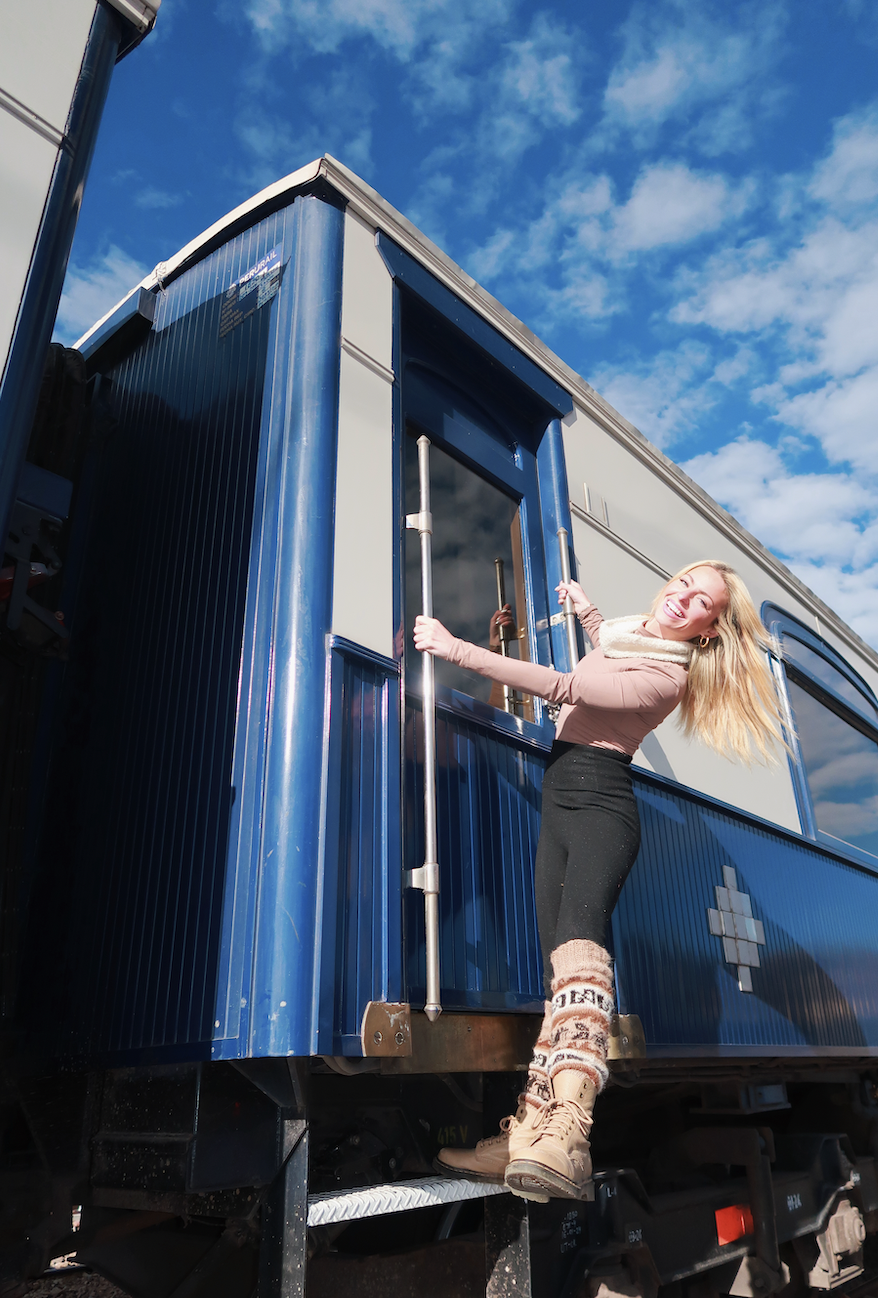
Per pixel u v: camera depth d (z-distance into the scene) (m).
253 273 2.73
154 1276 2.17
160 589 2.55
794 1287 3.55
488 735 2.63
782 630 4.80
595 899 2.06
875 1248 4.50
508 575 3.13
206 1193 1.93
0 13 1.90
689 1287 3.14
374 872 2.01
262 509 2.30
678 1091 3.73
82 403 2.80
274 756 1.98
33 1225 2.00
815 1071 4.21
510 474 3.24
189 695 2.29
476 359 3.13
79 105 1.99
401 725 2.21
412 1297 2.04
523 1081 2.34
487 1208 2.14
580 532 3.40
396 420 2.58
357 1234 2.33
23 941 2.46
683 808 3.46
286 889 1.85
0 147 1.82
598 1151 3.55
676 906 3.20
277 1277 1.72
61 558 2.85
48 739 2.68
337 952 1.86
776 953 3.72
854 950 4.43
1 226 1.78
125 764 2.41
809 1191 3.62
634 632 2.33
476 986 2.27
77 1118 2.15
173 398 2.84
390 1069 1.96
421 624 2.21
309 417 2.31
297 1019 1.76
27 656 2.35
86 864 2.39
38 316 1.79
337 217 2.63
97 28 2.09
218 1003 1.88
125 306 3.12
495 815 2.54
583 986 1.95
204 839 2.08
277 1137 1.85
